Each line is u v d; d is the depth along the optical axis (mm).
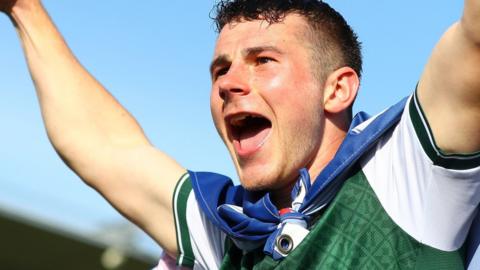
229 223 5012
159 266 5652
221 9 5223
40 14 6000
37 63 5914
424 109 4359
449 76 4184
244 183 5004
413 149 4434
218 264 5211
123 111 5871
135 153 5625
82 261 13898
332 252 4590
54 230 13500
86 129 5727
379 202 4602
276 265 4695
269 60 4961
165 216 5449
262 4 5066
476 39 4039
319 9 5133
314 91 4980
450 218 4434
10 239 13477
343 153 4688
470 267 4574
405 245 4492
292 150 4934
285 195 5059
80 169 5699
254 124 5051
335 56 5098
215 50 5113
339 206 4668
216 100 5117
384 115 4684
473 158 4270
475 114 4172
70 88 5836
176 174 5492
